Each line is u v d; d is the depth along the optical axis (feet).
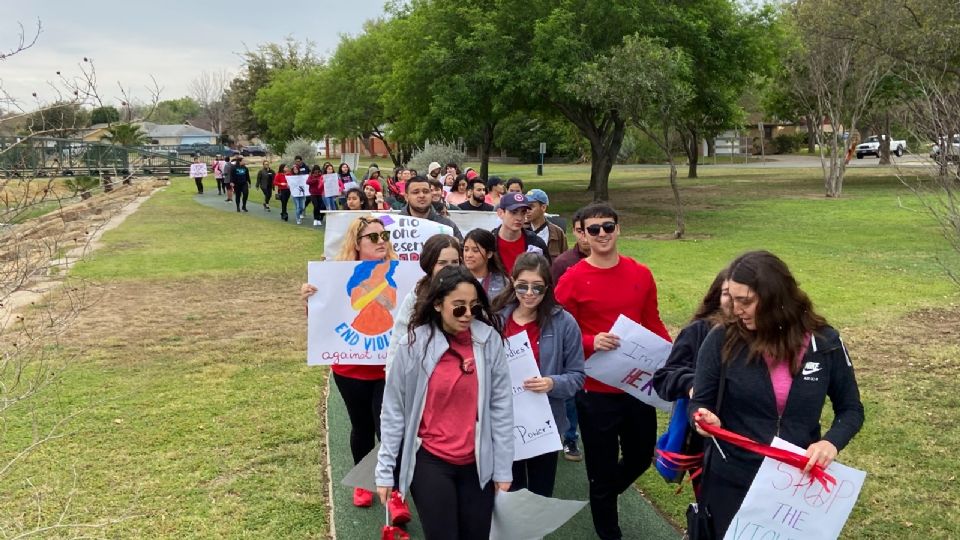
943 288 38.22
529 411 12.94
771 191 102.32
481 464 11.41
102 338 30.78
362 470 13.30
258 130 241.96
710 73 77.46
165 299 39.40
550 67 70.13
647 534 15.21
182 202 107.04
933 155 27.63
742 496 10.32
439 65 77.36
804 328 10.05
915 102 31.71
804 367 10.01
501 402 11.76
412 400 11.55
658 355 13.74
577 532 15.26
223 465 18.30
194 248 59.21
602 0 68.80
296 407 22.50
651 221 72.69
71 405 22.53
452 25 77.56
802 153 244.42
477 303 11.36
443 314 11.43
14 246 14.11
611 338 13.74
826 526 9.82
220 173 124.47
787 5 96.17
